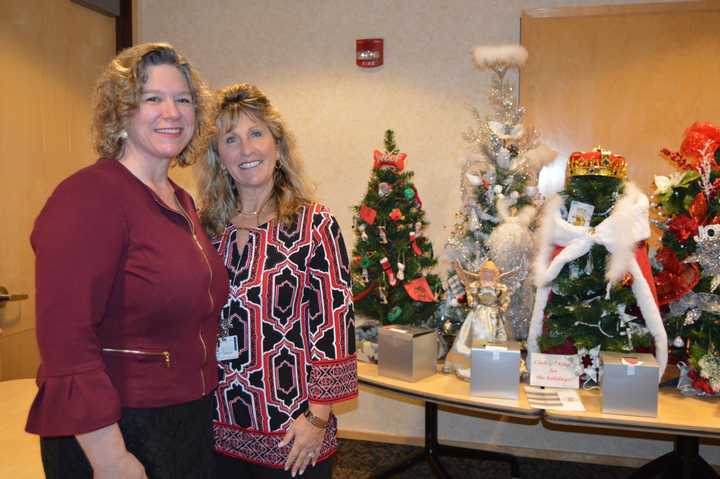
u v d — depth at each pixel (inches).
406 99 113.8
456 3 110.1
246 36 121.0
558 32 105.1
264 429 56.5
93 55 116.1
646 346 75.9
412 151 114.3
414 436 119.1
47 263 38.8
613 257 73.5
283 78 119.7
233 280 57.4
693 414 69.4
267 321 56.2
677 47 101.1
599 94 104.6
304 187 62.3
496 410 72.1
